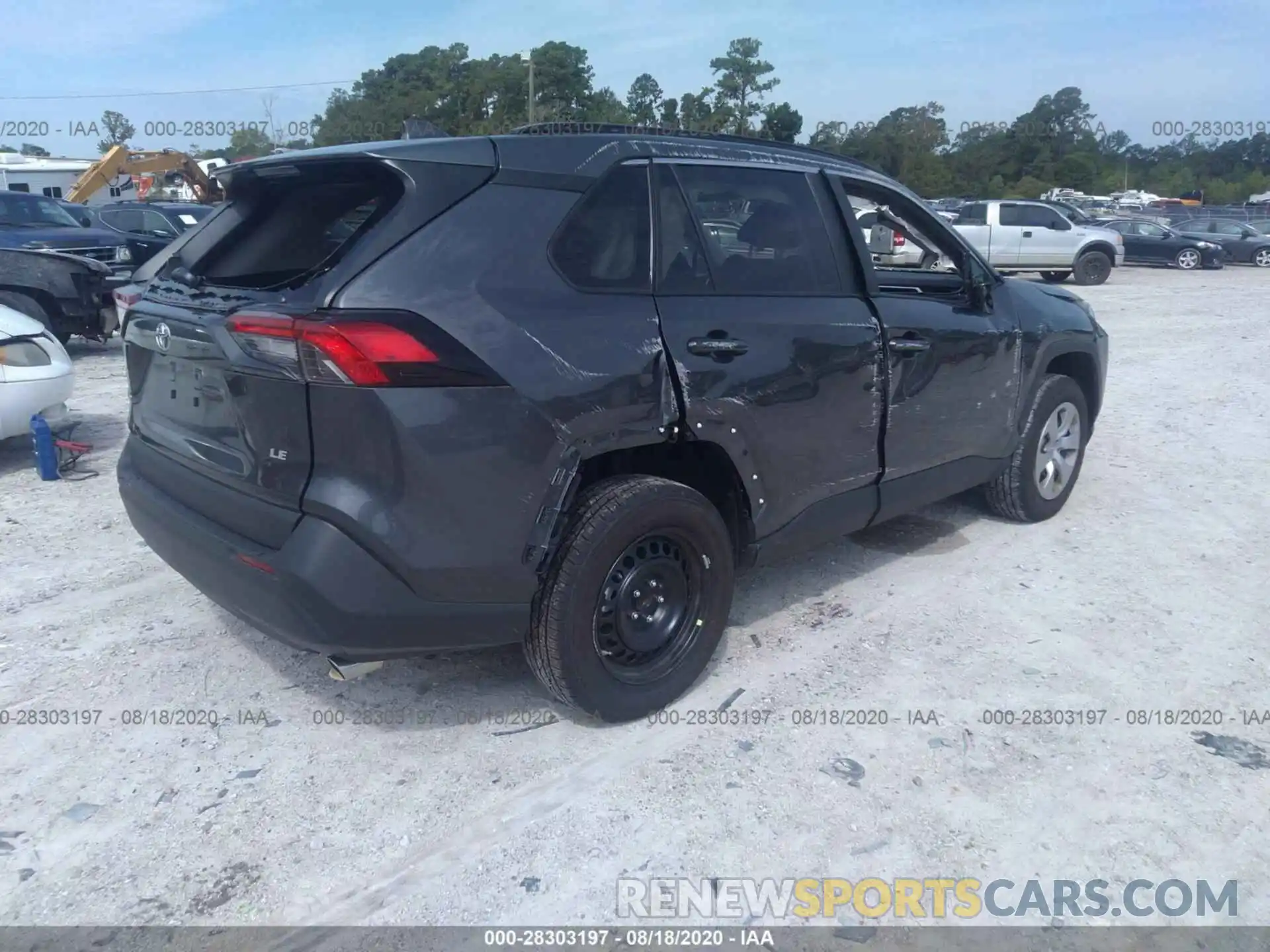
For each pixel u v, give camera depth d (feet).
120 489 12.65
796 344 12.51
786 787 10.57
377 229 9.87
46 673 12.79
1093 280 74.64
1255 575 16.44
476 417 9.77
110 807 10.19
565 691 11.05
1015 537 18.06
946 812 10.22
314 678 12.76
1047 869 9.45
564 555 10.62
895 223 15.37
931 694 12.48
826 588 15.72
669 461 12.27
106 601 14.98
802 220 13.29
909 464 14.70
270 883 9.18
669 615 11.92
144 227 58.54
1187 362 37.40
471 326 9.84
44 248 41.06
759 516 12.55
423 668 13.03
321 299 9.51
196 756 11.07
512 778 10.71
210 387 10.62
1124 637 14.10
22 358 20.45
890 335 13.83
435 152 10.37
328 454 9.53
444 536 9.80
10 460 22.75
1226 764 11.07
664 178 11.84
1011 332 16.29
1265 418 27.91
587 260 10.94
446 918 8.78
